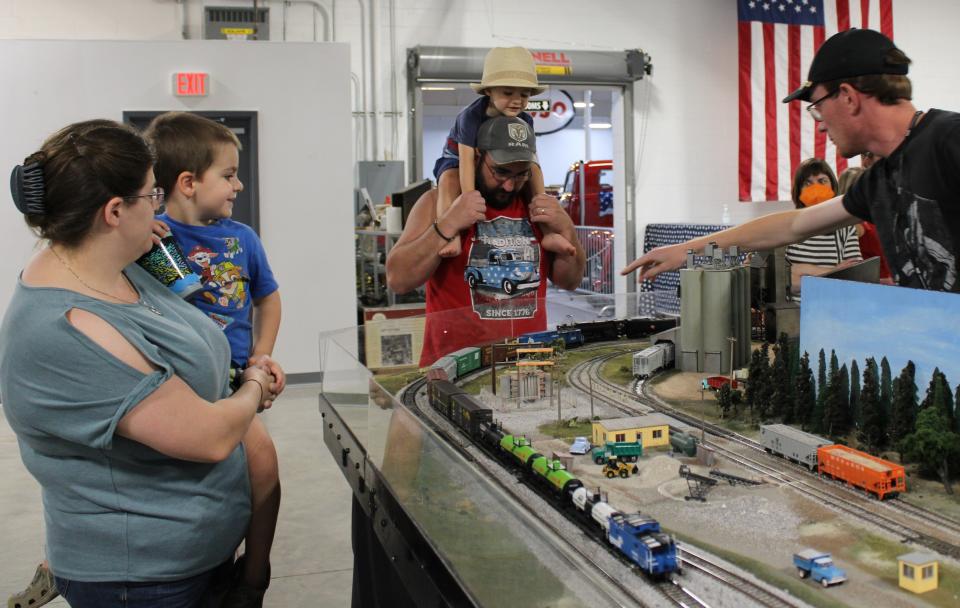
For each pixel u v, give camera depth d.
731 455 1.51
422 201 2.84
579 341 2.48
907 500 1.27
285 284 6.07
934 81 8.92
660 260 2.43
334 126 6.02
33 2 6.81
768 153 8.25
